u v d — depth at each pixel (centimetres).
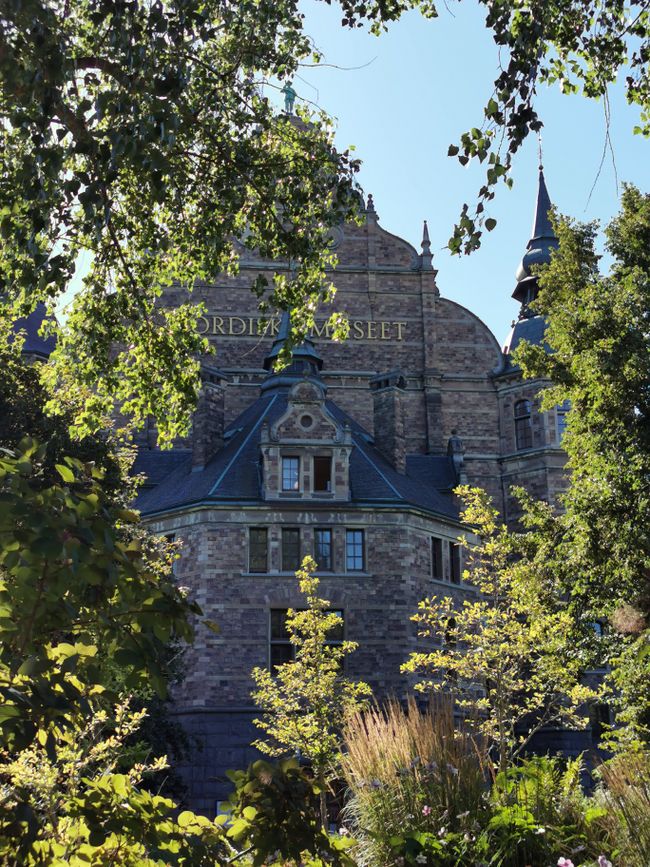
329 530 4828
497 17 1239
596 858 1164
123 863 737
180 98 1689
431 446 6062
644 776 1240
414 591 4841
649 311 2845
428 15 1684
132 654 681
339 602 4731
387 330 6244
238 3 1675
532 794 1277
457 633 3053
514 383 6178
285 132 1938
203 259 2016
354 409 6088
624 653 2739
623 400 2769
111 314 1991
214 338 5981
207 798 4397
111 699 720
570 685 3027
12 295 1859
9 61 1139
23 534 633
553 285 3147
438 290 6366
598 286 2966
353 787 1307
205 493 4784
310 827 746
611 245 3081
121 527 3158
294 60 1812
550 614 2903
